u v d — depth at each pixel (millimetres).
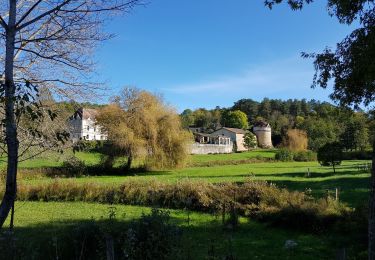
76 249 10820
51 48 9031
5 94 6637
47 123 9781
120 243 10016
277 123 165250
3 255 8750
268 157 80500
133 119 49594
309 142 112250
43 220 19375
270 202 20219
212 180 35938
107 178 41375
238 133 141500
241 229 17391
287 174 44281
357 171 44125
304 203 18328
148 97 50562
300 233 16625
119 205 24125
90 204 24578
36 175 40594
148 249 9406
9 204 6668
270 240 15477
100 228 10914
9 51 7074
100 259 10062
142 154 49688
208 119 183875
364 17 9234
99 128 49094
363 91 10078
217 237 15844
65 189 26188
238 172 49031
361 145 94938
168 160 50562
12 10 7223
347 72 10117
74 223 18297
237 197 21219
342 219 16500
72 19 8180
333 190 26531
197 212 21484
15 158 6727
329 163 46906
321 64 10516
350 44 9789
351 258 12836
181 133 51688
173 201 23016
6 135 6691
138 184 25422
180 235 10391
